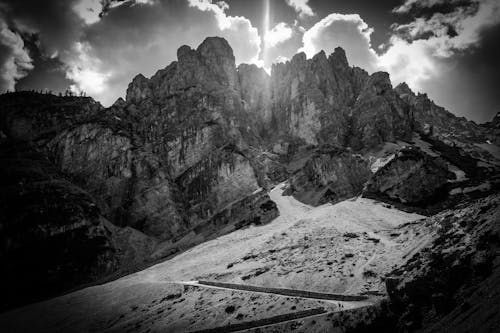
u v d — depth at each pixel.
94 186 187.88
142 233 170.75
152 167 192.88
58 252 149.00
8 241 145.25
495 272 50.16
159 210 178.50
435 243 73.31
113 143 198.38
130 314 100.06
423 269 64.81
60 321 105.62
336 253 98.38
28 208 155.00
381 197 155.62
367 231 116.56
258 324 73.25
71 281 143.75
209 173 191.25
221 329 75.00
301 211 161.62
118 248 160.62
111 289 120.19
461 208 86.56
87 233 157.75
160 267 134.62
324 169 180.25
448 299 53.06
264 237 135.12
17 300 133.38
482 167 193.38
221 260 124.56
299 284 86.69
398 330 56.16
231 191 184.62
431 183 155.88
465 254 58.97
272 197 179.12
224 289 95.69
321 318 67.56
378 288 73.12
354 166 180.62
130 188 187.88
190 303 93.75
